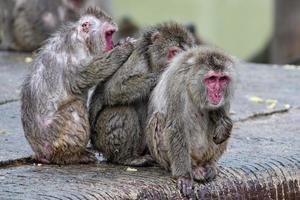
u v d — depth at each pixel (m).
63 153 19.22
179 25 20.03
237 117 23.92
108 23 19.84
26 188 17.45
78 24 19.59
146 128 18.66
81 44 19.44
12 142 21.05
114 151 19.23
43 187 17.52
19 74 29.39
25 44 35.41
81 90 19.22
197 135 18.12
